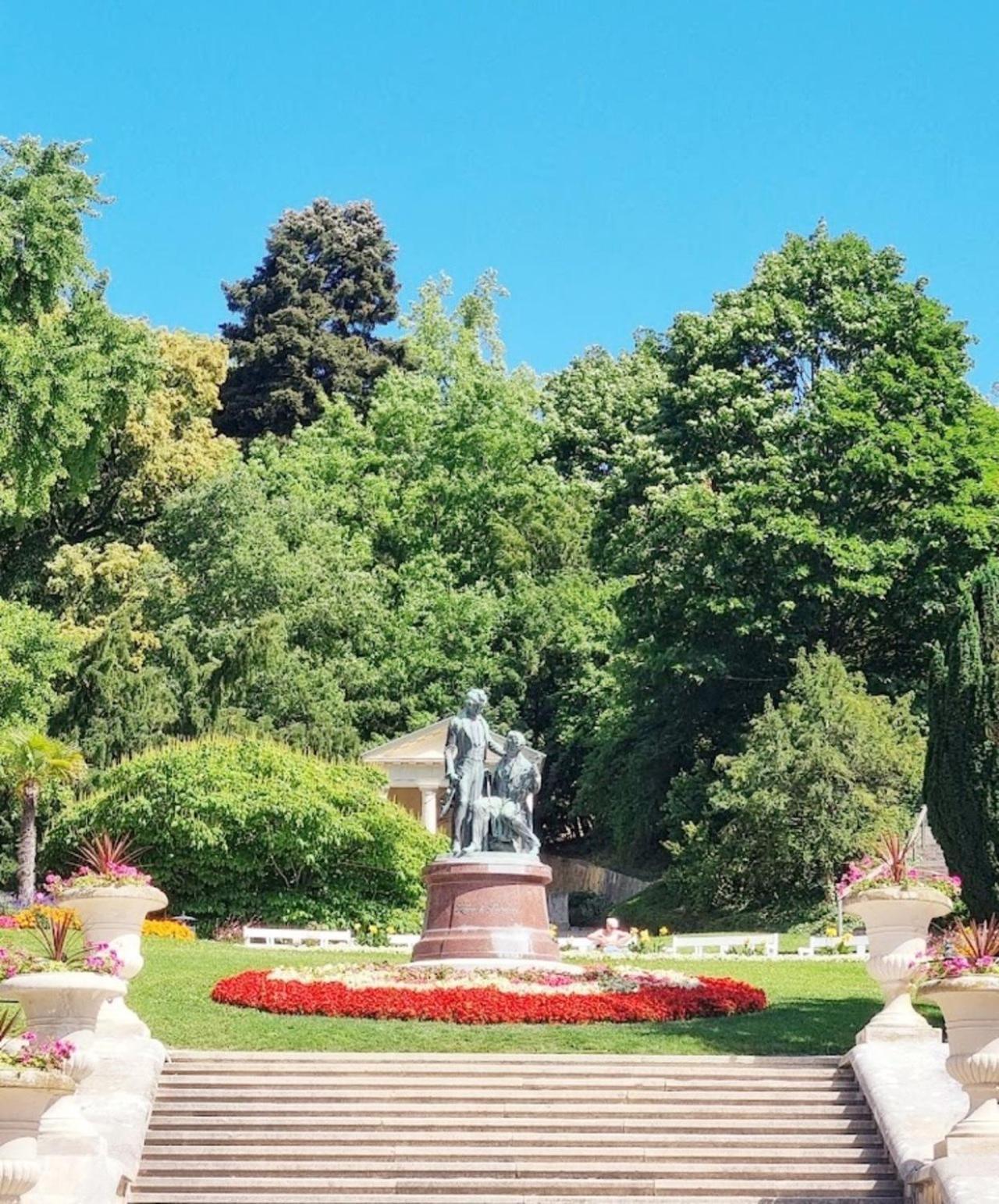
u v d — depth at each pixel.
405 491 68.81
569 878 62.19
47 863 42.41
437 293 78.75
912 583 49.53
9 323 40.53
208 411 68.38
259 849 41.31
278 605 59.44
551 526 68.00
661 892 51.66
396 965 25.89
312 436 71.00
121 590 59.44
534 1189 16.47
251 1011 22.98
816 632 51.75
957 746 24.70
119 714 48.88
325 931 40.19
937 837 25.05
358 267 80.81
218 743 42.38
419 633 63.50
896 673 52.53
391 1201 16.14
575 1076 19.16
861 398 51.25
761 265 61.56
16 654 43.66
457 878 26.44
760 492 50.59
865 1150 17.22
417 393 72.06
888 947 20.14
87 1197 14.77
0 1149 12.63
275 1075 19.03
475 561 67.94
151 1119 17.73
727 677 52.19
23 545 61.38
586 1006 22.78
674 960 33.50
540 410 74.62
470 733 27.64
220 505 60.72
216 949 32.59
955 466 50.09
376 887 42.34
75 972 16.06
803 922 43.91
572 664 64.06
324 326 79.81
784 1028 22.41
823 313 58.03
